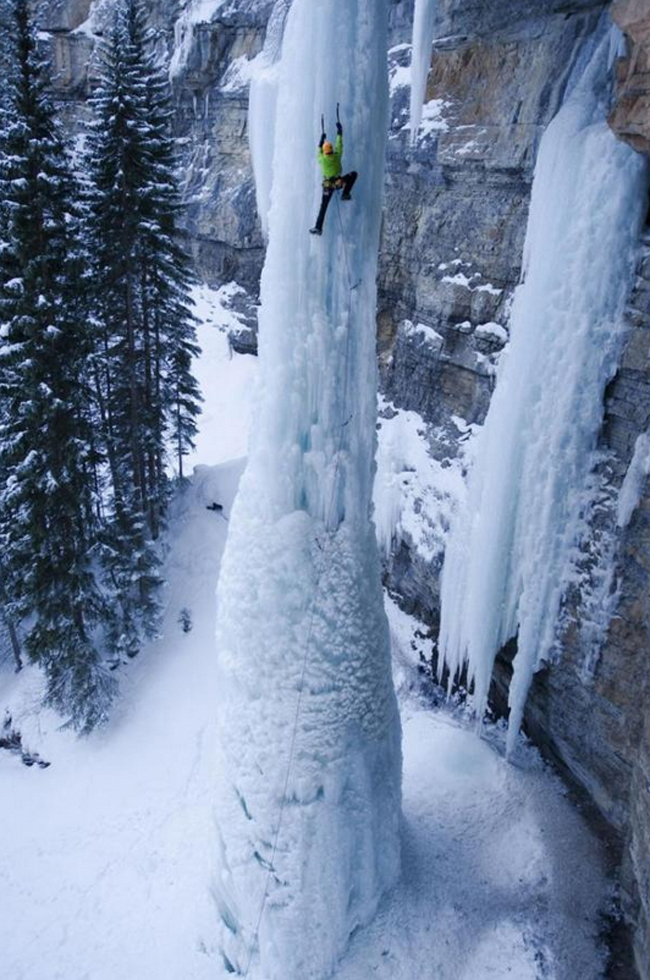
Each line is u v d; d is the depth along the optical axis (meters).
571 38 13.66
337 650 9.50
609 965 10.84
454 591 15.48
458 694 16.75
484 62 15.89
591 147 11.84
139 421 19.31
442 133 17.03
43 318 14.16
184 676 17.06
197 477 22.67
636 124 10.33
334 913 9.91
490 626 14.16
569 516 12.83
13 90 13.51
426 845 12.38
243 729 9.73
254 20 29.77
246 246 31.23
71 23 37.03
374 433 9.57
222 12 30.25
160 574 19.61
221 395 29.91
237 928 10.41
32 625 18.69
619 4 9.84
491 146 15.73
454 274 17.48
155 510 20.33
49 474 14.88
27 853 14.00
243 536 9.46
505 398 13.52
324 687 9.45
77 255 14.86
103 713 16.27
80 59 37.12
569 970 10.68
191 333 21.06
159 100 17.50
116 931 12.14
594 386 12.19
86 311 16.62
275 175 8.48
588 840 12.86
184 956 11.22
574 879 12.09
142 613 18.05
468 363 17.17
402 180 19.14
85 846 13.95
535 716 14.66
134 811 14.46
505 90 15.38
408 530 18.08
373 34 7.93
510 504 13.52
